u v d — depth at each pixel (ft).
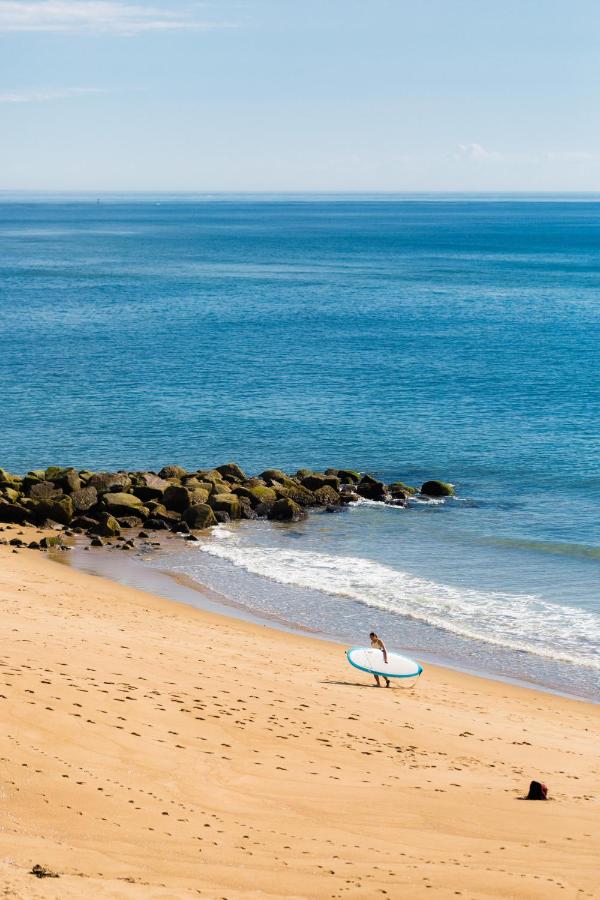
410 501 204.03
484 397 301.43
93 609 128.26
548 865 61.21
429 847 62.49
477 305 531.50
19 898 42.27
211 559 167.73
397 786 74.18
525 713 104.27
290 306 524.11
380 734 87.92
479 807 71.51
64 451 243.60
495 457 236.43
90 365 353.10
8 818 54.65
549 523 187.62
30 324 457.27
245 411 283.59
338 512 197.57
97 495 194.18
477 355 375.25
